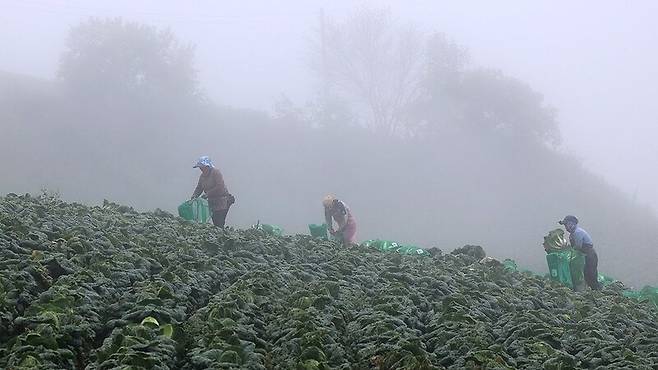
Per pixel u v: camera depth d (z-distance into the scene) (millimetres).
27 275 8609
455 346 8617
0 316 7539
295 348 7898
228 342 7672
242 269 11094
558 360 8320
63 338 7379
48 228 10961
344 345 8516
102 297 8633
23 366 6523
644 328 10719
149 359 6875
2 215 10781
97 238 10883
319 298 9539
